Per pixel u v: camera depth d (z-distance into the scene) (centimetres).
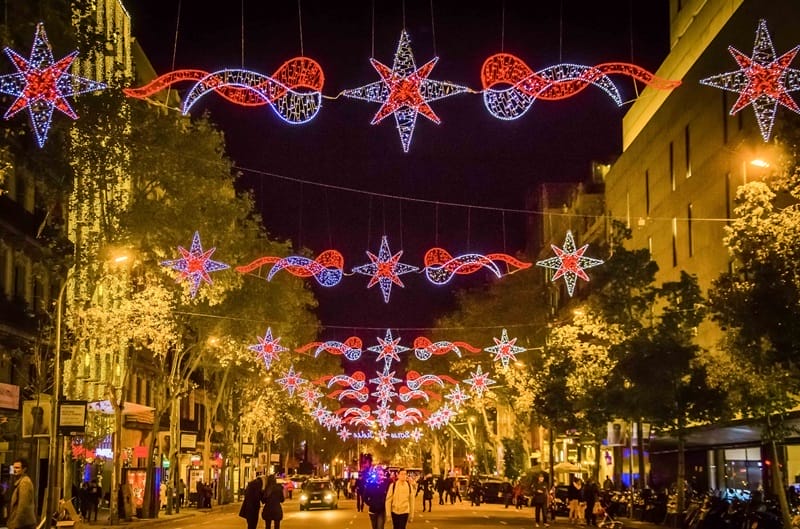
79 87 2036
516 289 7525
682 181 5434
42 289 4694
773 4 4038
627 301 4141
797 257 2333
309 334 7475
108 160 3003
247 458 8506
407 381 7481
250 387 6619
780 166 2397
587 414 4612
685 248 5341
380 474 2659
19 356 3962
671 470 6059
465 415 9206
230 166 3909
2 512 3662
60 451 3756
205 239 3856
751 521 3177
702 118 5041
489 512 5538
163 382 4697
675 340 3859
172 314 4119
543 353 5231
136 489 5172
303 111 1568
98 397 5309
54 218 4291
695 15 5612
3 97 2119
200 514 5491
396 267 2952
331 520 4547
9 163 2231
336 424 9656
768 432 3064
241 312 4722
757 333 2394
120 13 4859
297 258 3306
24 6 2108
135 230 3578
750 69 1580
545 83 1536
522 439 7762
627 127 7244
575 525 4219
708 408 3731
